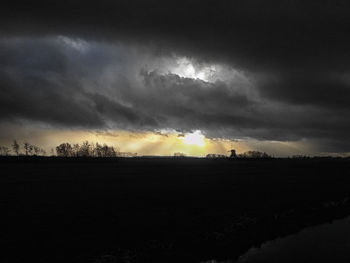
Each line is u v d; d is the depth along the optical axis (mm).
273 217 36312
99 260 20594
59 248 22750
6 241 24281
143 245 24047
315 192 55156
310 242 29094
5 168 107188
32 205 39031
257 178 76312
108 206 38469
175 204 40469
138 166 126812
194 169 109188
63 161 152875
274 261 23781
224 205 40844
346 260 24281
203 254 24125
